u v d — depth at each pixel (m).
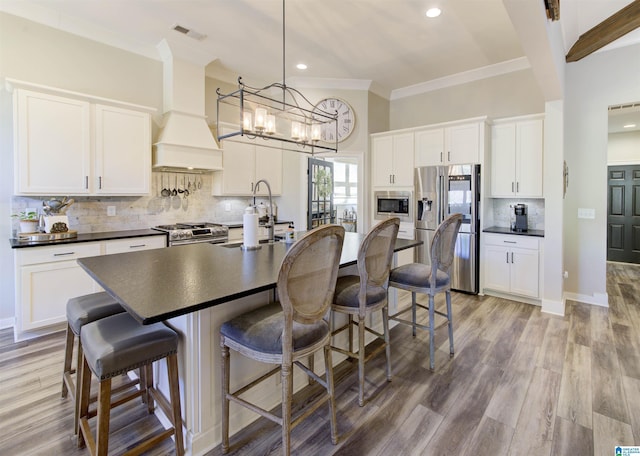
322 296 1.56
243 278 1.62
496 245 4.03
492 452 1.65
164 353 1.51
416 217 4.64
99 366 1.33
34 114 2.94
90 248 3.13
